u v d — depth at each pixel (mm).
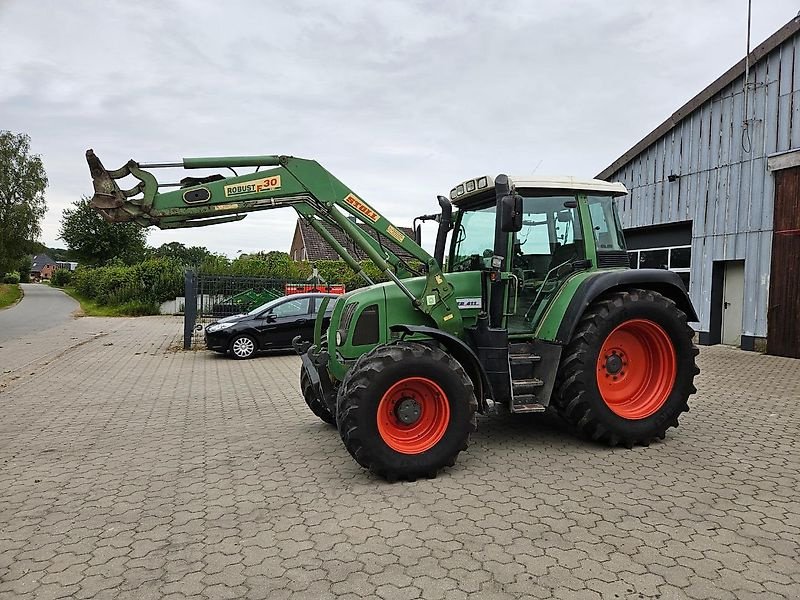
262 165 4812
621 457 4906
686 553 3182
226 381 9375
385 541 3385
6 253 48875
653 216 13953
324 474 4609
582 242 5570
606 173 15281
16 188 49750
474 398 4543
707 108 12375
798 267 10461
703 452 5039
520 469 4617
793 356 10578
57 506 4059
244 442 5625
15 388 8898
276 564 3143
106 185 4574
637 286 5523
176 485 4441
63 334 18656
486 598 2766
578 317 4973
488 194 5574
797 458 4855
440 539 3395
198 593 2869
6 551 3371
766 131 11070
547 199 5488
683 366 5332
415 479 4398
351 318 4992
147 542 3457
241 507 3965
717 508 3797
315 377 5445
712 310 12461
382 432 4359
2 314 28906
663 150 13586
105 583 2988
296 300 12727
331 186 4922
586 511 3766
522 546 3287
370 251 4969
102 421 6621
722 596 2754
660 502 3904
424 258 5016
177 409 7234
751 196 11391
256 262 23562
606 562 3092
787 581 2885
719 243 12148
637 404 5320
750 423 6031
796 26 10352
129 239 54562
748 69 11273
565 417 5266
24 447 5559
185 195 4664
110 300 31422
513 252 5309
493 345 4809
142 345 15086
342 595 2818
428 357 4434
